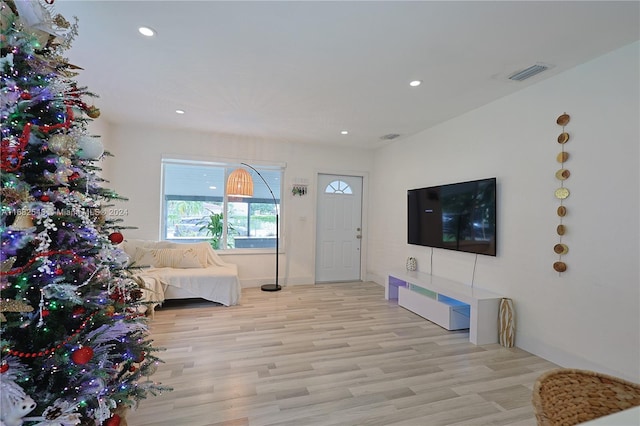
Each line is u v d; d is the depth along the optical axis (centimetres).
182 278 383
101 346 137
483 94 302
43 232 113
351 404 194
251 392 205
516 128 295
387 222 514
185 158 458
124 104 344
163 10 183
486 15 183
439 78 269
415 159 448
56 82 129
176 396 199
